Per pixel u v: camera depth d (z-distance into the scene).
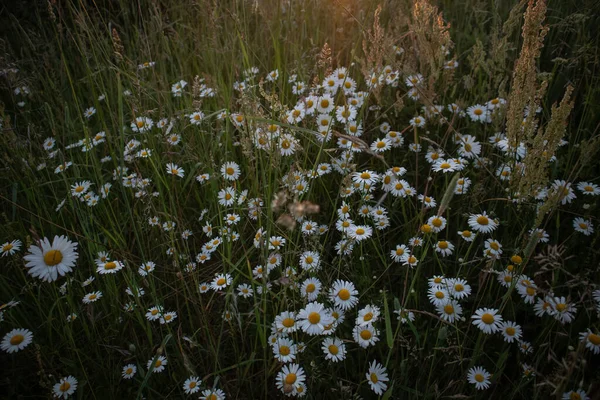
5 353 0.76
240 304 0.78
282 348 0.63
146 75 1.25
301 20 1.34
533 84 0.69
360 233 0.78
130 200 0.97
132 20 1.56
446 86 1.00
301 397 0.63
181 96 1.19
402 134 1.05
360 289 0.76
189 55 1.33
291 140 0.83
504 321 0.71
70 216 0.96
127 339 0.77
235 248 0.85
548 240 0.80
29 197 0.97
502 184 0.87
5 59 1.21
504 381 0.68
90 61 1.35
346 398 0.62
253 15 1.42
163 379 0.72
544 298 0.63
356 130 0.94
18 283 0.85
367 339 0.64
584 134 0.93
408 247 0.81
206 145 1.00
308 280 0.70
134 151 1.04
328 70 1.01
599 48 1.04
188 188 1.02
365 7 1.26
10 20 1.54
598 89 0.94
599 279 0.71
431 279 0.72
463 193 0.86
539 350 0.63
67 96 1.28
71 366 0.69
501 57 0.89
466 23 1.26
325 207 0.90
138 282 0.81
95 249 0.82
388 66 1.05
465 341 0.70
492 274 0.72
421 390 0.67
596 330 0.61
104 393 0.71
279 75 1.05
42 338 0.77
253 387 0.69
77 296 0.83
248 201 0.87
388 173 0.84
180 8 1.44
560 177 0.91
